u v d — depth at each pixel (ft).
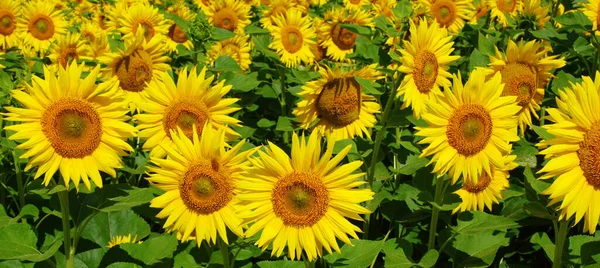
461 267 6.39
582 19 8.61
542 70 7.14
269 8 11.44
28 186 6.88
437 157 5.84
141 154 7.66
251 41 10.27
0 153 6.93
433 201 6.28
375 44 7.97
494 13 11.16
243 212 5.23
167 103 6.25
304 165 5.23
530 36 9.84
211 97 6.27
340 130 6.93
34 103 5.53
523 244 7.17
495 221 6.40
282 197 5.24
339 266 5.87
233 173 5.48
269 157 5.20
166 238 6.20
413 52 6.48
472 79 5.74
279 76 9.25
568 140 5.13
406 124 6.74
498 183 6.86
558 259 5.85
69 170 5.57
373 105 6.96
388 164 8.20
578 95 5.11
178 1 12.49
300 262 6.01
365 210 5.20
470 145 5.78
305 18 9.79
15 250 5.78
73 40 9.66
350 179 5.21
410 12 7.81
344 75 6.82
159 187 5.51
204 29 8.15
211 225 5.48
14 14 11.82
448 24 10.64
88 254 6.45
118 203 5.72
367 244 6.06
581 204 5.11
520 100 7.07
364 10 10.00
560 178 5.14
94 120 5.61
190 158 5.48
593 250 6.26
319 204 5.22
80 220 5.90
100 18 12.64
